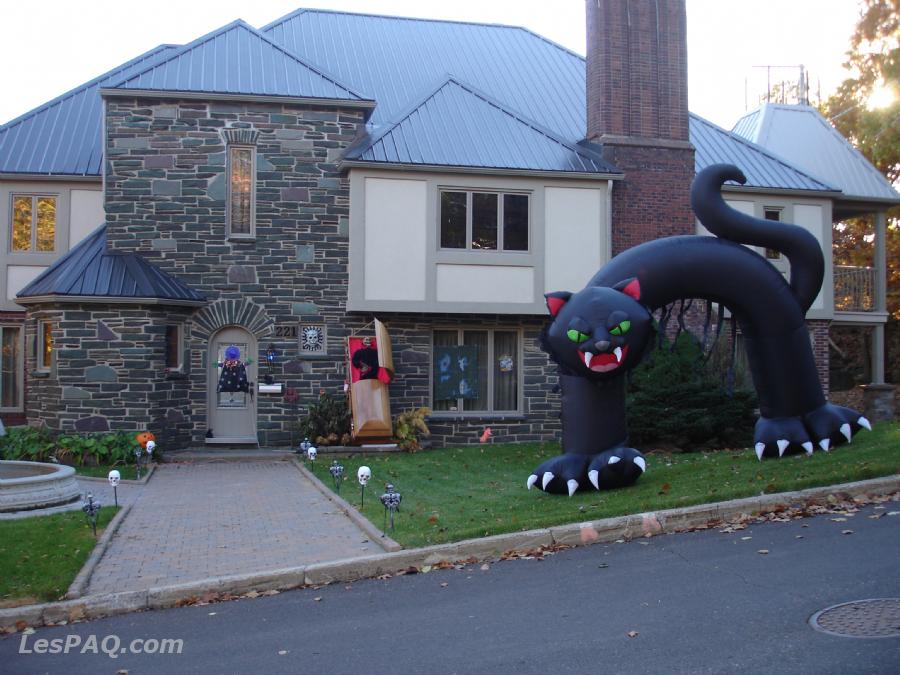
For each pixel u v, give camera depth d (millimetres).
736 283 11305
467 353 18562
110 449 15453
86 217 19906
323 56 22719
